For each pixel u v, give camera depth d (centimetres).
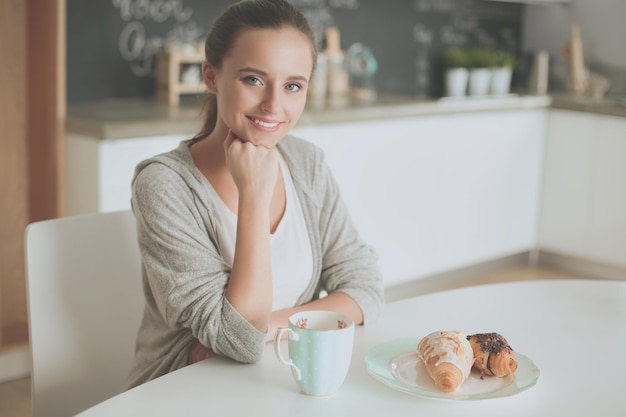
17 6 307
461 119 429
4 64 313
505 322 154
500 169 457
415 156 410
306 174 167
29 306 153
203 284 140
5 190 322
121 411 114
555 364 135
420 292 435
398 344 136
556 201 480
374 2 459
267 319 138
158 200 146
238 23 141
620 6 504
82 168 306
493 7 527
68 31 342
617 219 455
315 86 413
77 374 159
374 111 386
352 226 171
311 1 426
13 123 318
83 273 159
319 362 117
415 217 417
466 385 122
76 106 342
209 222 151
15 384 303
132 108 341
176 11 376
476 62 480
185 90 364
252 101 140
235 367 131
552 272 478
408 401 119
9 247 329
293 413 114
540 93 505
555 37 532
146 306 156
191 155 154
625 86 505
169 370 149
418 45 487
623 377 131
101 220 162
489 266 472
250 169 139
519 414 116
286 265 159
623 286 179
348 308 154
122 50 360
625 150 446
